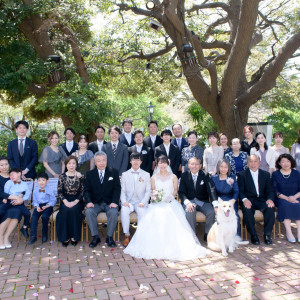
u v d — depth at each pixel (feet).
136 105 83.92
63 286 11.51
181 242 14.62
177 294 10.88
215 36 43.52
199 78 30.66
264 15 43.09
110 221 15.89
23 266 13.33
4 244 15.75
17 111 53.11
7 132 38.70
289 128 41.65
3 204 16.25
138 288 11.35
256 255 14.51
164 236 14.65
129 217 16.37
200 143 45.39
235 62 27.63
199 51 30.07
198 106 48.01
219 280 11.95
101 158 16.84
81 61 34.06
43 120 38.93
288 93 44.50
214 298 10.60
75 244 16.14
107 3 33.35
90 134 33.32
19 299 10.59
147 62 42.93
